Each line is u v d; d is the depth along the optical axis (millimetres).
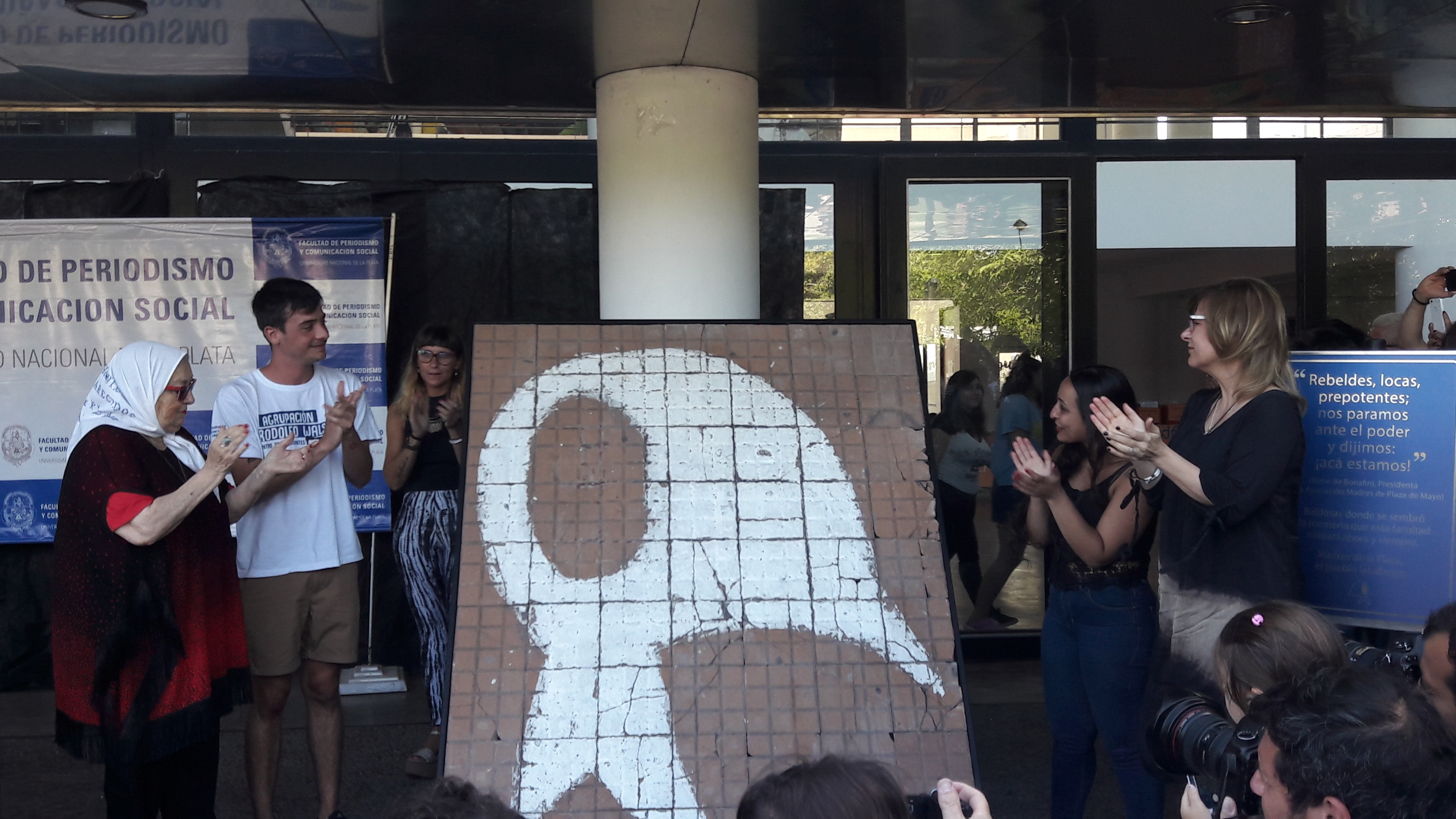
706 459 2533
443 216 5516
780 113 5121
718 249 3787
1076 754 3145
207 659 2910
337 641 3500
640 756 2246
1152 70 4418
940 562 2477
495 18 3408
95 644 2719
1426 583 3072
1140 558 3039
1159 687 2779
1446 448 3049
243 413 3504
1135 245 5883
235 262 5324
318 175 5543
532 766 2229
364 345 5379
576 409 2574
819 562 2449
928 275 5805
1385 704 1481
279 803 4008
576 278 5590
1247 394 2729
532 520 2449
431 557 4156
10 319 5258
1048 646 3164
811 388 2639
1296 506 2727
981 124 5750
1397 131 5820
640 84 3783
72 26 3703
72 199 5402
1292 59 4312
